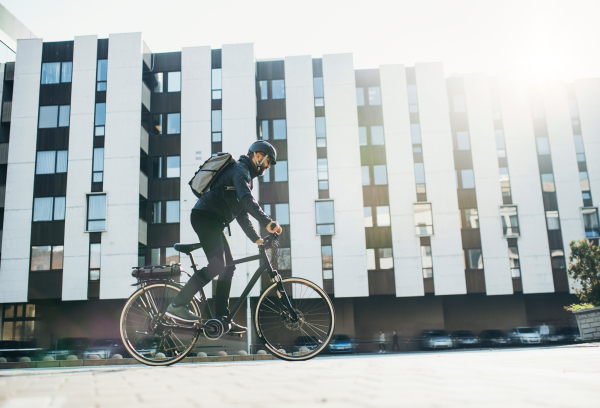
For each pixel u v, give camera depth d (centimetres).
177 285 398
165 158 3012
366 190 2978
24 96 2948
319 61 3116
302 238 2906
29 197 2838
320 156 2995
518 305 3281
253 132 2977
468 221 2961
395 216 2944
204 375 270
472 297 3316
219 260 388
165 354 387
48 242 2786
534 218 2958
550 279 2892
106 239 2780
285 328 395
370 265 2900
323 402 168
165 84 3105
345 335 2717
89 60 2983
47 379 254
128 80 2944
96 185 2836
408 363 335
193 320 385
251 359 1574
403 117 3056
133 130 2889
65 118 2920
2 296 2733
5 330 3020
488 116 3070
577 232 2939
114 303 3047
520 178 2998
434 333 2969
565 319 3306
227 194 394
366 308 3259
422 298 3259
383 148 3027
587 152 3019
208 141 2983
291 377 251
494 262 2917
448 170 2991
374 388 202
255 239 404
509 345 2902
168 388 214
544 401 162
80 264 2758
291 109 3055
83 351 2205
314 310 396
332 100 3055
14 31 3706
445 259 2902
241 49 3077
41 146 2892
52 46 3008
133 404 169
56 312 3055
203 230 391
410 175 2989
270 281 399
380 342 2769
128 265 2748
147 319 391
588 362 314
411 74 3111
